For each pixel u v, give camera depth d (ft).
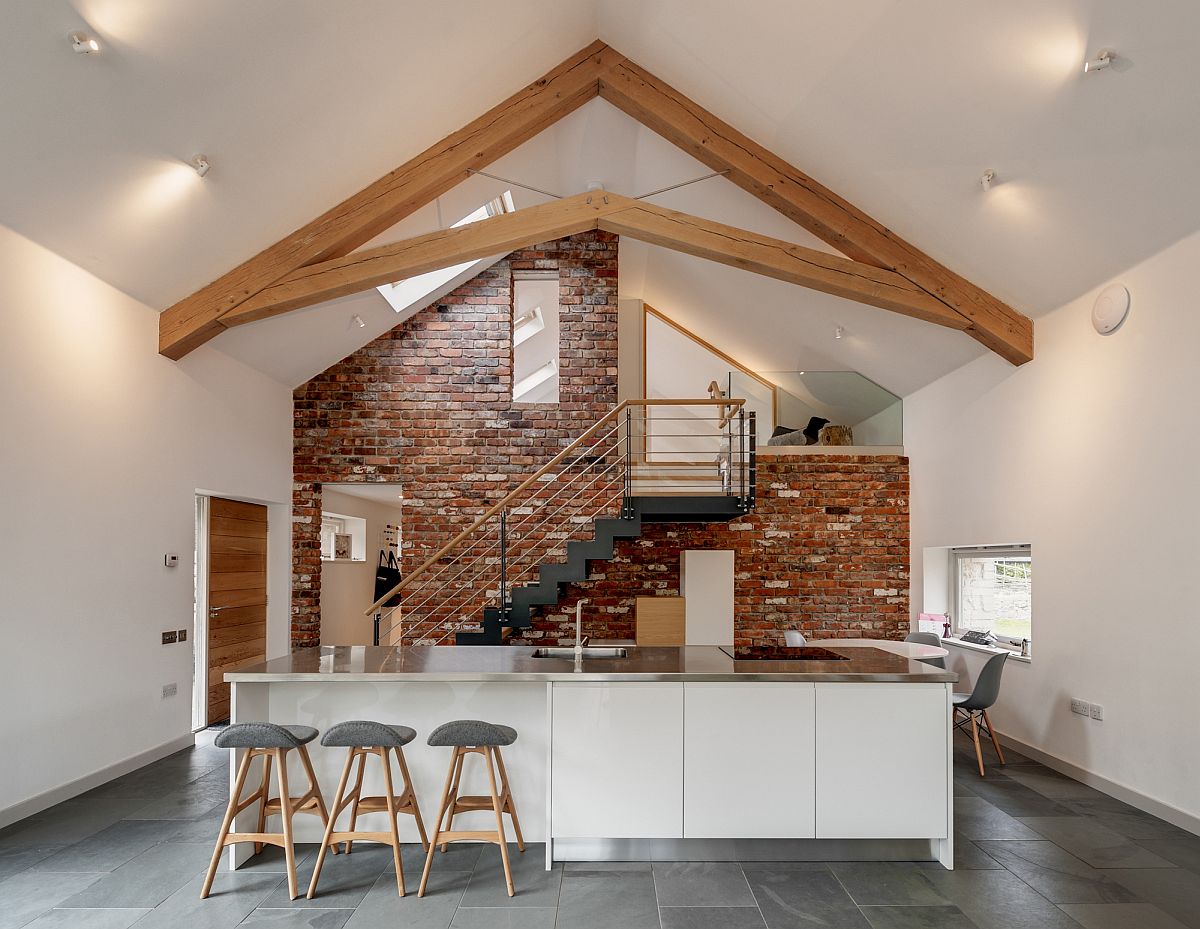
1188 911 10.30
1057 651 17.19
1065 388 17.01
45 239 13.98
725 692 11.85
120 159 13.25
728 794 11.73
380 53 13.98
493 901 10.57
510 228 17.24
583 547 22.31
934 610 24.35
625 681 11.79
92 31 10.84
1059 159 13.47
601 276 26.43
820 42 13.67
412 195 17.58
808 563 25.72
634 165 20.79
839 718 11.82
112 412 16.12
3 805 13.14
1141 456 14.56
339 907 10.40
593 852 11.97
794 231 19.58
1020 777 16.48
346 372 26.14
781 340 25.32
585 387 26.22
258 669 12.09
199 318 17.69
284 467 25.05
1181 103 11.44
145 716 17.13
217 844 10.84
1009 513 19.26
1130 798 14.60
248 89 13.16
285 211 16.74
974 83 12.88
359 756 11.91
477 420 26.13
